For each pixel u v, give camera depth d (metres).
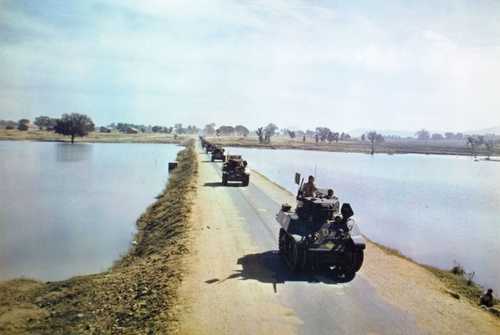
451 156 153.25
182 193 32.31
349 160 101.00
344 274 14.90
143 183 48.19
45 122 186.88
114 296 13.78
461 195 49.16
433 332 10.59
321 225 15.14
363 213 34.59
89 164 66.94
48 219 28.75
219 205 27.34
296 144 173.75
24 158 73.19
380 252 18.88
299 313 11.42
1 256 20.42
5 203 34.00
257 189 36.00
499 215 36.88
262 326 10.57
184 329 10.31
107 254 21.11
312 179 16.83
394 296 12.95
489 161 129.88
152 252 19.38
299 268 14.62
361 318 11.23
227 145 142.50
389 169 80.62
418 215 35.19
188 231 20.30
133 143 141.62
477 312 12.17
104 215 30.45
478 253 23.66
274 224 22.33
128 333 10.71
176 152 101.62
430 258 21.94
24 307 13.95
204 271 14.65
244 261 15.91
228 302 12.02
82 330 11.70
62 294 14.81
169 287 13.12
